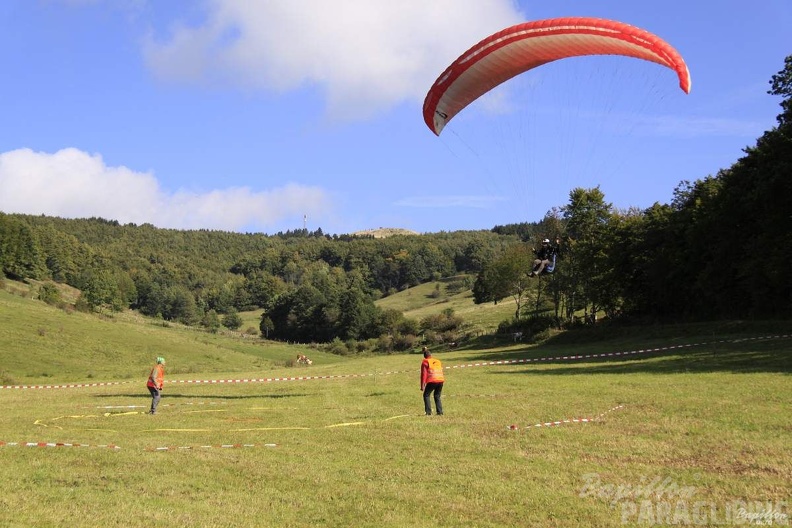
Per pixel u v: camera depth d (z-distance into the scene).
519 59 20.39
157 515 9.30
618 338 51.50
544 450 12.88
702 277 49.22
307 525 9.00
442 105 22.55
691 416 15.69
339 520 9.16
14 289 113.31
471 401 20.52
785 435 13.11
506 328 70.62
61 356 59.31
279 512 9.55
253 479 11.29
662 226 56.06
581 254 61.25
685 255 52.44
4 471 11.77
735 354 30.52
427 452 13.08
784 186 41.41
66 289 152.12
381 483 10.88
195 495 10.38
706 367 26.59
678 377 23.72
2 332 62.16
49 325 68.56
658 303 57.25
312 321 123.06
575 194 62.94
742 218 46.69
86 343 65.56
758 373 23.20
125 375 49.19
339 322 116.81
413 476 11.26
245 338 110.44
